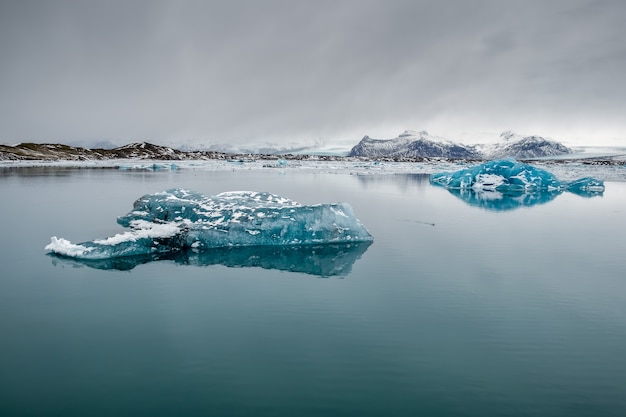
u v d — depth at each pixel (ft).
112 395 20.61
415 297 34.40
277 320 29.53
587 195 122.11
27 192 108.27
